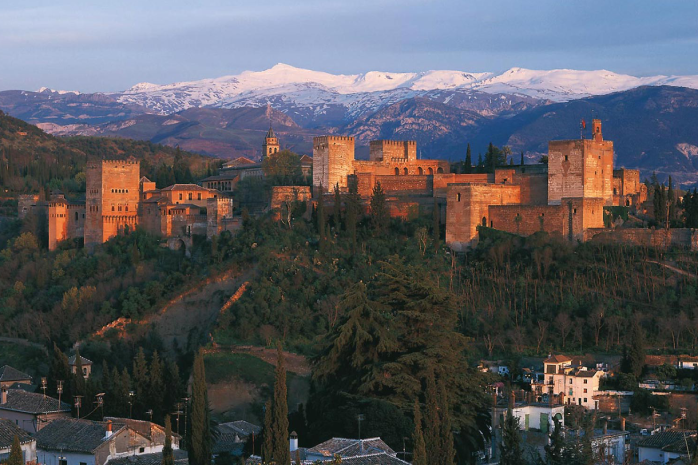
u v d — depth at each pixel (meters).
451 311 194.62
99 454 174.12
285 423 148.25
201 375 167.62
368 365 184.75
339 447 155.25
